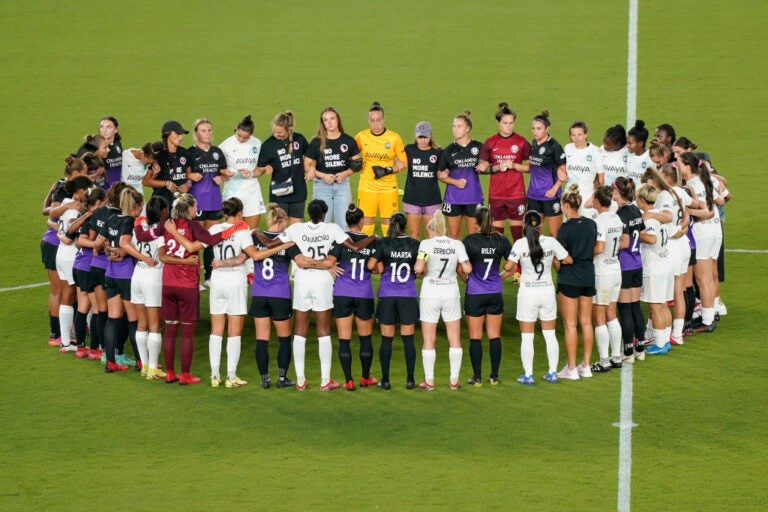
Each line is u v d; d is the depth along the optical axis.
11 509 46.31
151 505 46.47
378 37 124.06
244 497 47.00
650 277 60.16
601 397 56.09
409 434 52.53
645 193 59.09
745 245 77.81
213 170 67.75
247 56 119.56
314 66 116.69
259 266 56.84
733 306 67.81
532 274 56.62
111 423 54.09
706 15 125.06
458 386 57.78
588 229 56.53
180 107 106.88
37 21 128.62
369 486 47.72
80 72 115.50
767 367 59.12
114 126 68.81
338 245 56.31
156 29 126.88
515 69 114.06
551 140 67.44
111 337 59.59
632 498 46.47
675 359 60.59
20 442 52.28
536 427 52.97
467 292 57.16
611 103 105.12
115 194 59.06
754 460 49.50
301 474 48.84
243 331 65.50
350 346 62.09
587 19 126.12
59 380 59.25
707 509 45.53
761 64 112.38
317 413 54.97
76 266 60.41
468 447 51.12
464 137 67.12
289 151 67.88
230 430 53.22
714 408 54.53
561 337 63.84
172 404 56.19
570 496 46.69
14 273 74.88
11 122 104.00
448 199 68.25
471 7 132.12
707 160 65.31
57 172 93.38
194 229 56.59
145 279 57.59
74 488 48.00
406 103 106.81
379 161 67.38
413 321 56.94
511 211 69.00
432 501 46.38
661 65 113.31
